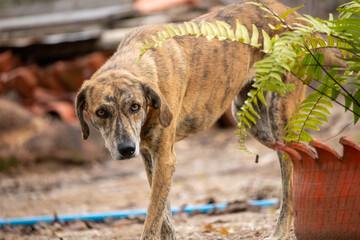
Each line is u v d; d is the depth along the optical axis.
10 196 14.89
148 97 6.56
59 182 16.83
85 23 26.22
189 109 7.27
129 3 27.28
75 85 23.47
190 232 8.68
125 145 6.15
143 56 6.82
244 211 10.36
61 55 24.72
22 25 27.06
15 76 22.98
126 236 8.97
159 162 6.68
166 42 7.05
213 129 23.30
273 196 11.57
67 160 19.47
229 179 14.79
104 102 6.30
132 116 6.34
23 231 9.80
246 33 5.43
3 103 20.53
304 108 5.81
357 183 5.09
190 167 17.67
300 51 5.45
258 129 8.12
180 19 23.94
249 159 17.56
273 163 16.20
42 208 12.86
